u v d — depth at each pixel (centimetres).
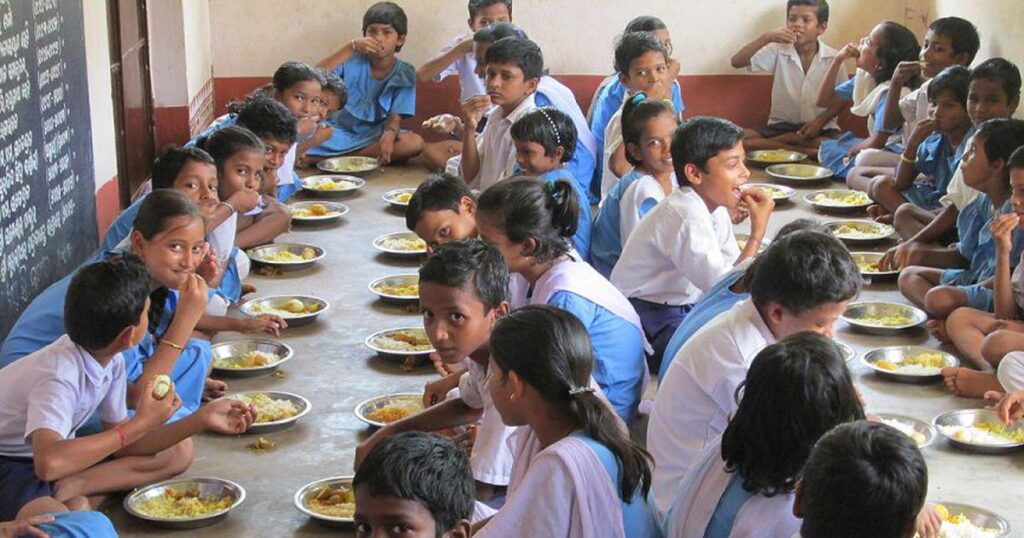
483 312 347
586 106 943
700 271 480
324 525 394
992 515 390
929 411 480
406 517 256
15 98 491
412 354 516
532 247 402
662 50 707
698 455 309
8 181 481
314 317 563
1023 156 506
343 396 491
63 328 413
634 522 277
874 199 729
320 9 925
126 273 370
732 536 266
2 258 473
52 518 331
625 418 427
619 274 503
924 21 906
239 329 514
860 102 838
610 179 690
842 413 259
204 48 905
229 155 529
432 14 927
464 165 697
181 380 452
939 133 689
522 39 682
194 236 421
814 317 336
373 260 662
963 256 598
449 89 934
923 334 555
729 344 340
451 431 407
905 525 220
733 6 921
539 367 277
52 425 363
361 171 841
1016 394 432
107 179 653
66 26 565
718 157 479
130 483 403
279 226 661
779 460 261
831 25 921
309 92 706
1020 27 718
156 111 828
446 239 433
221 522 397
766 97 928
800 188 812
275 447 448
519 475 299
